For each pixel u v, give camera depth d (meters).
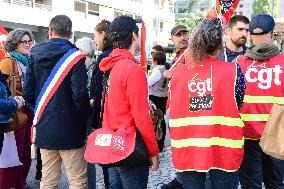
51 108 3.64
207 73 2.88
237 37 4.27
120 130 3.01
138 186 3.12
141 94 2.96
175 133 2.99
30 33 5.09
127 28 3.12
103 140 3.03
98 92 3.89
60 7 32.91
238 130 2.86
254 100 3.36
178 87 2.96
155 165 3.13
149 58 10.84
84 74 3.63
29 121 4.93
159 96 6.57
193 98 2.91
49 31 3.76
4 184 4.68
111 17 40.94
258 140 3.40
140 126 2.98
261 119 3.37
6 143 4.55
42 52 3.63
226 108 2.86
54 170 3.88
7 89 3.73
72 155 3.79
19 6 29.08
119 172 3.15
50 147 3.67
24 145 4.97
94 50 4.79
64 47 3.65
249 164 3.48
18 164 4.65
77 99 3.57
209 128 2.87
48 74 3.67
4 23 28.50
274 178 3.55
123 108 3.04
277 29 9.72
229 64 2.88
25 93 3.85
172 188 4.73
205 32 2.84
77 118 3.70
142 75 2.99
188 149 2.94
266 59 3.36
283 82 3.33
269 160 3.50
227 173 2.93
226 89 2.84
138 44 3.24
